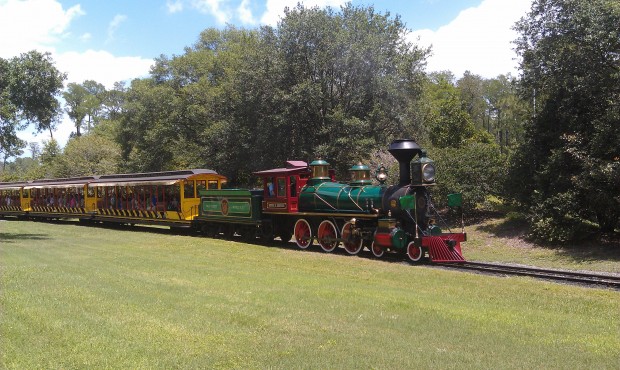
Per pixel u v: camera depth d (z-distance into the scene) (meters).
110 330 6.36
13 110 20.80
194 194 24.62
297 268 12.96
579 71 18.56
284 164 28.30
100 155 53.31
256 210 20.17
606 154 17.33
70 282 9.48
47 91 22.19
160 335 6.23
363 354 5.68
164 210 25.41
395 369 5.22
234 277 10.89
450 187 24.31
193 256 15.13
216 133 31.39
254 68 28.31
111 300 8.02
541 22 19.81
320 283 10.32
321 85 25.98
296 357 5.55
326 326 6.82
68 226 29.20
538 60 19.62
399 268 12.78
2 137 20.67
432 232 14.95
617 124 16.69
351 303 8.25
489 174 24.52
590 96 18.58
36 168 61.25
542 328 7.04
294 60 26.36
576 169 18.88
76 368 5.14
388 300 8.52
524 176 21.48
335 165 26.78
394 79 26.00
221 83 35.34
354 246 16.83
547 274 12.53
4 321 6.62
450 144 33.25
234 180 36.47
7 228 27.09
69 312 7.16
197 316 7.17
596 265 15.38
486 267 13.66
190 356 5.54
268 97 27.55
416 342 6.20
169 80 42.28
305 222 18.52
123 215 28.59
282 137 27.16
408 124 26.91
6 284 9.03
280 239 22.45
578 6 18.19
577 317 7.94
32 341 5.90
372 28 26.94
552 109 20.30
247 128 30.08
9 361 5.28
